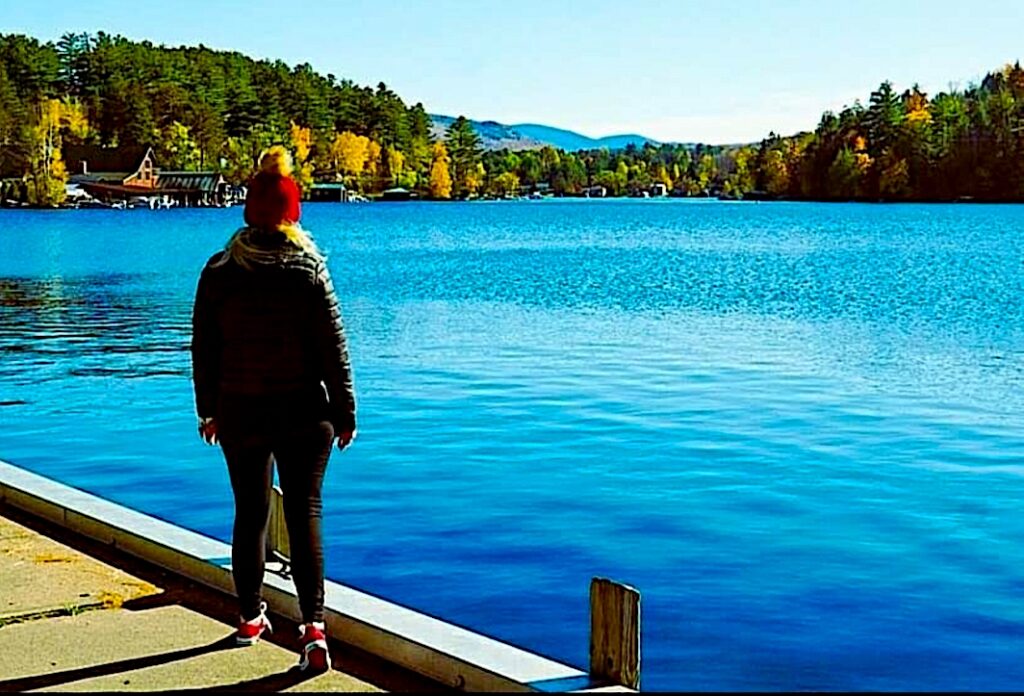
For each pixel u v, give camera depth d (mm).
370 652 4625
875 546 8523
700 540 8648
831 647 6660
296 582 4496
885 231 70188
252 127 122688
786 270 40750
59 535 6109
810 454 11539
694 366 17672
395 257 49406
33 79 115250
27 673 4395
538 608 7238
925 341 21078
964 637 6828
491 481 10383
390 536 8711
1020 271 39812
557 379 16234
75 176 111812
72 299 30094
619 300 29422
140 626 4875
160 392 15492
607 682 4109
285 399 4461
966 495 9984
